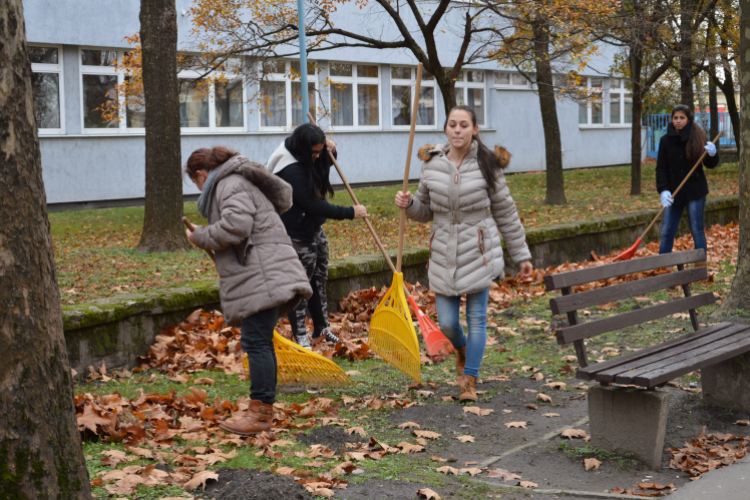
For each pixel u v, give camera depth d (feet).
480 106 82.53
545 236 30.35
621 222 34.30
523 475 11.44
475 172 14.82
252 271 12.39
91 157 54.54
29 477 7.16
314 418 13.79
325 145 16.44
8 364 7.07
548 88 49.98
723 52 50.55
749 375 14.03
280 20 44.21
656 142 106.83
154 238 31.86
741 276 16.80
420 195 15.74
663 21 44.75
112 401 13.52
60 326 7.57
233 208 12.16
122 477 10.28
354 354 18.21
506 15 39.52
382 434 13.08
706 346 13.33
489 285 14.94
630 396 11.93
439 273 14.97
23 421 7.14
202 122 61.11
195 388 15.03
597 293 12.84
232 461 11.31
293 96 66.39
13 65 7.04
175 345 17.44
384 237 36.14
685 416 14.16
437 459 11.92
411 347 14.83
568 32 38.19
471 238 14.87
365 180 71.77
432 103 77.41
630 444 12.00
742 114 16.97
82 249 31.83
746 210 16.76
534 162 88.07
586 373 11.79
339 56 67.56
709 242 34.63
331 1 44.78
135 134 56.39
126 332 16.85
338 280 22.50
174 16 32.32
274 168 16.21
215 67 44.73
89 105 54.85
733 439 13.05
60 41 52.03
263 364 12.63
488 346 19.69
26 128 7.18
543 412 14.57
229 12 44.11
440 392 15.75
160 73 31.86
